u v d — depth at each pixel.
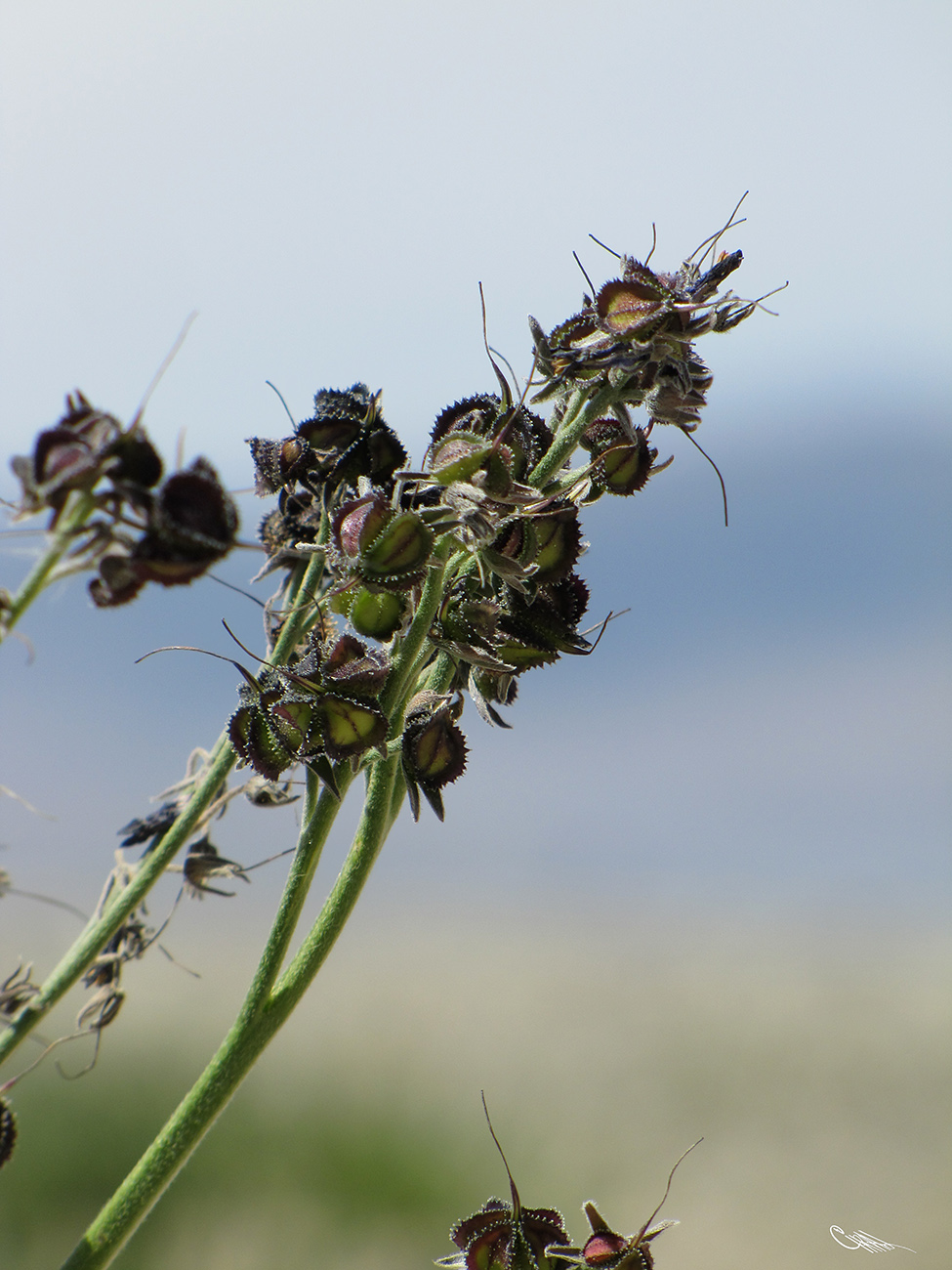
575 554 0.37
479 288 0.37
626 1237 0.36
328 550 0.36
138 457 0.33
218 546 0.34
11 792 0.35
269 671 0.37
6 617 0.33
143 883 0.37
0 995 0.37
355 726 0.36
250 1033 0.36
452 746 0.37
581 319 0.37
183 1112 0.36
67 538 0.33
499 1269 0.36
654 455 0.37
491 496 0.36
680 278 0.37
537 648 0.37
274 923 0.37
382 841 0.37
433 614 0.36
